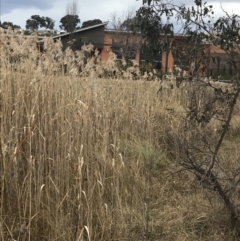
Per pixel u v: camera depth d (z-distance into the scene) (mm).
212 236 4176
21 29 5996
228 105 4027
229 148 6723
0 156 4164
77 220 4086
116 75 8047
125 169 5020
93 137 5301
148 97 7793
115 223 4211
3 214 3959
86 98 5578
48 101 5078
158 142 6953
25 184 4316
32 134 4352
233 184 4227
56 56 6004
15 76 5449
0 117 4773
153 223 4430
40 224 4047
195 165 4434
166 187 5477
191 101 4383
